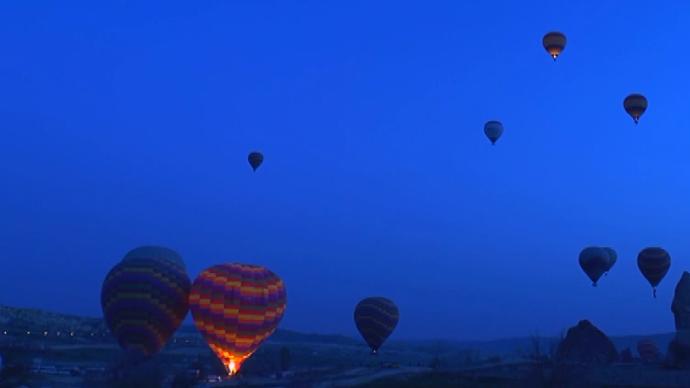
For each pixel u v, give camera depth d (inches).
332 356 5017.2
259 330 2359.7
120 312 2356.1
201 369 2650.1
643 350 3486.7
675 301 2930.6
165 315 2374.5
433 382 2367.1
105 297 2411.4
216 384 2343.8
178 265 2487.7
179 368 2785.4
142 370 2258.9
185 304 2434.8
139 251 2509.8
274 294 2401.6
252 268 2436.0
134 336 2357.3
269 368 2945.4
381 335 3090.6
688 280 2952.8
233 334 2335.1
